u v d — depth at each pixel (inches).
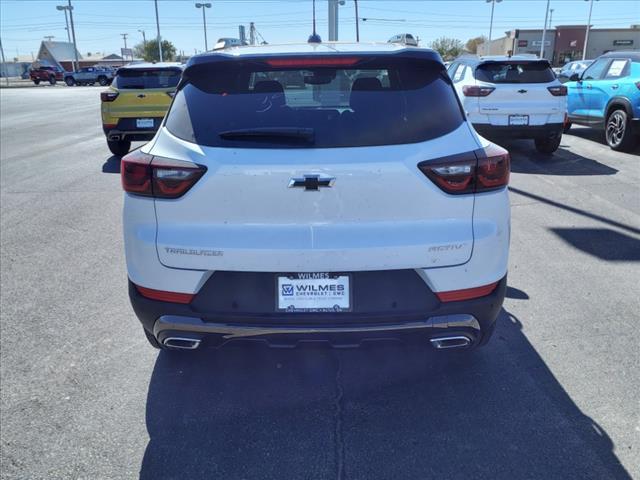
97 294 167.9
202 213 96.9
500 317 148.9
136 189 99.7
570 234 217.3
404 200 95.7
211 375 124.6
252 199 95.2
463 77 384.8
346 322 98.8
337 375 124.2
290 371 126.0
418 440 102.4
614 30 2411.4
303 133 95.7
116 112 390.3
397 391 117.9
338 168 93.8
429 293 99.4
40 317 152.8
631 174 319.9
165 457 98.9
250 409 112.4
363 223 96.0
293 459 98.1
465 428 105.4
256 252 95.8
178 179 96.2
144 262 100.6
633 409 110.0
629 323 144.9
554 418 107.7
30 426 107.2
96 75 2047.2
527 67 360.5
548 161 363.6
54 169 364.5
